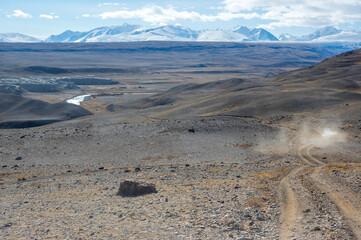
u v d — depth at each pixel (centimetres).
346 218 1681
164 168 3647
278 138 5144
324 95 8625
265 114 7488
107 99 17000
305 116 6769
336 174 2772
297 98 8369
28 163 4225
